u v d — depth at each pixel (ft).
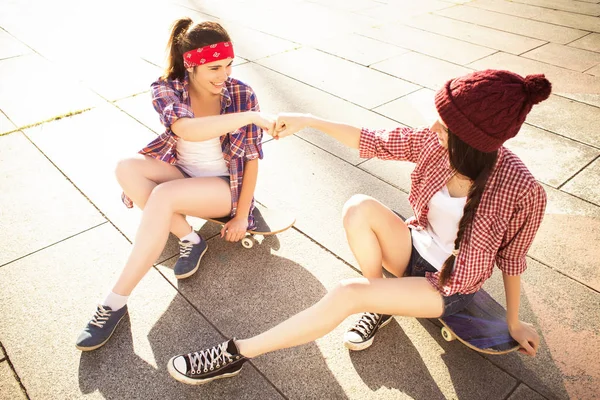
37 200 9.59
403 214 9.43
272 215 8.64
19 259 8.21
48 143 11.37
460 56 17.01
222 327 7.18
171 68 7.20
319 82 14.70
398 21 20.51
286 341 5.96
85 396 6.19
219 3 21.93
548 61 16.76
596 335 7.15
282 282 7.95
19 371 6.47
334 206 9.68
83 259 8.28
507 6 23.26
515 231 5.49
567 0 24.56
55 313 7.30
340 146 11.69
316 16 20.75
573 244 8.84
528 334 6.14
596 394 6.33
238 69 15.28
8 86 13.75
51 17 19.27
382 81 14.93
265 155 11.19
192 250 8.01
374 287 5.77
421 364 6.70
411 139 6.20
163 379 6.43
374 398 6.26
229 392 6.30
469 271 5.66
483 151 4.93
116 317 6.84
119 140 11.60
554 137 12.22
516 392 6.35
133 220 9.22
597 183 10.54
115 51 16.35
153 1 21.77
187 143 7.64
